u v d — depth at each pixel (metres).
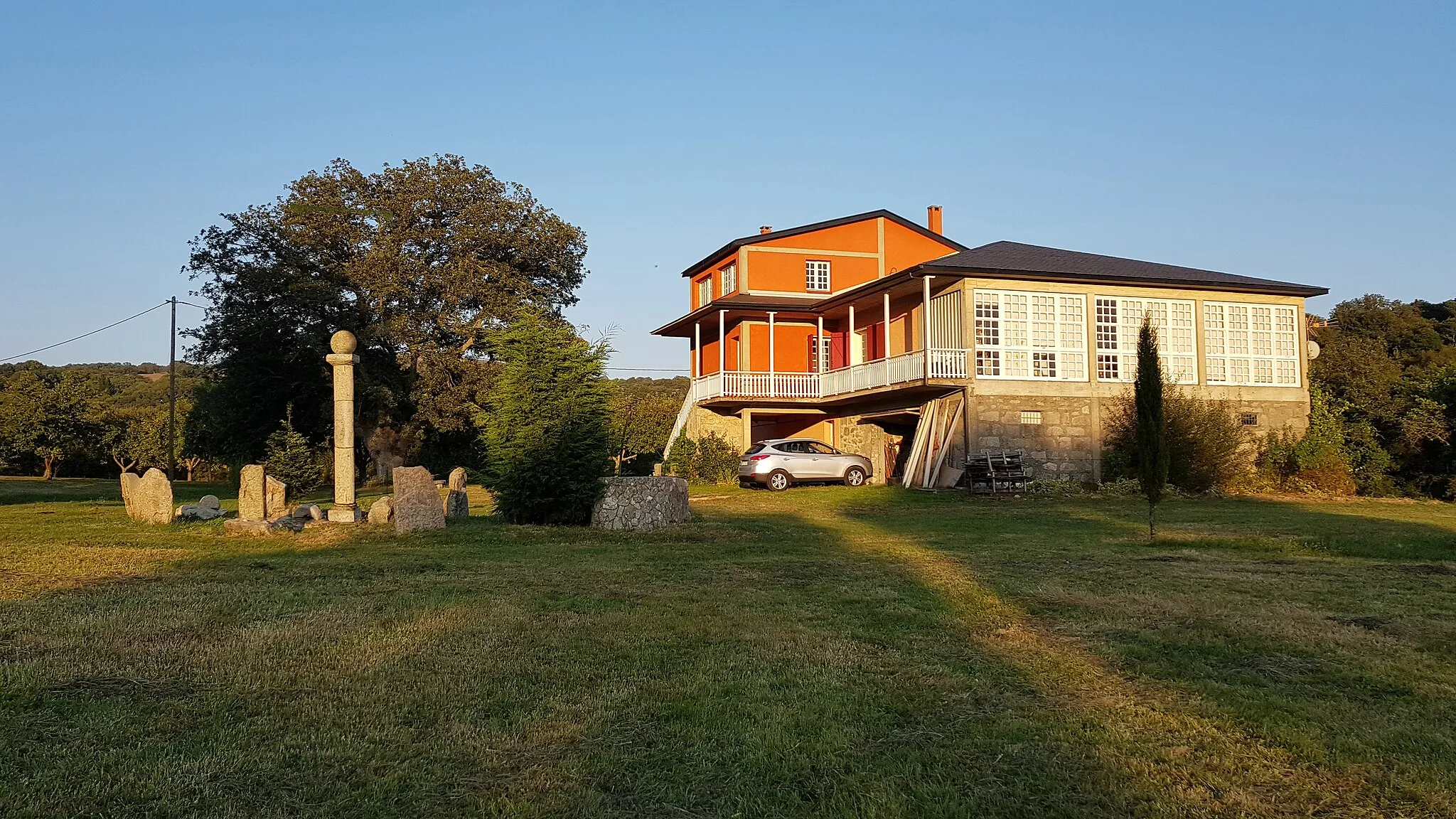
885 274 37.00
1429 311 57.84
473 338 40.84
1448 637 7.14
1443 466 26.89
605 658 6.50
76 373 54.84
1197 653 6.68
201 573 10.23
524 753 4.74
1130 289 26.77
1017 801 4.14
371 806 4.10
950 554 12.32
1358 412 28.48
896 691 5.72
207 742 4.82
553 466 15.47
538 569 10.74
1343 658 6.51
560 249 43.06
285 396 40.16
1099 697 5.62
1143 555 12.13
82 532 14.41
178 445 51.62
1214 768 4.52
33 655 6.36
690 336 41.84
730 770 4.52
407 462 43.00
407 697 5.58
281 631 7.14
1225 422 25.52
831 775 4.46
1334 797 4.19
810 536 14.70
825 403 32.28
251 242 39.66
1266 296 27.92
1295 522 17.34
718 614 8.02
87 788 4.22
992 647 6.83
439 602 8.45
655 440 40.47
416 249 41.00
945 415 26.05
